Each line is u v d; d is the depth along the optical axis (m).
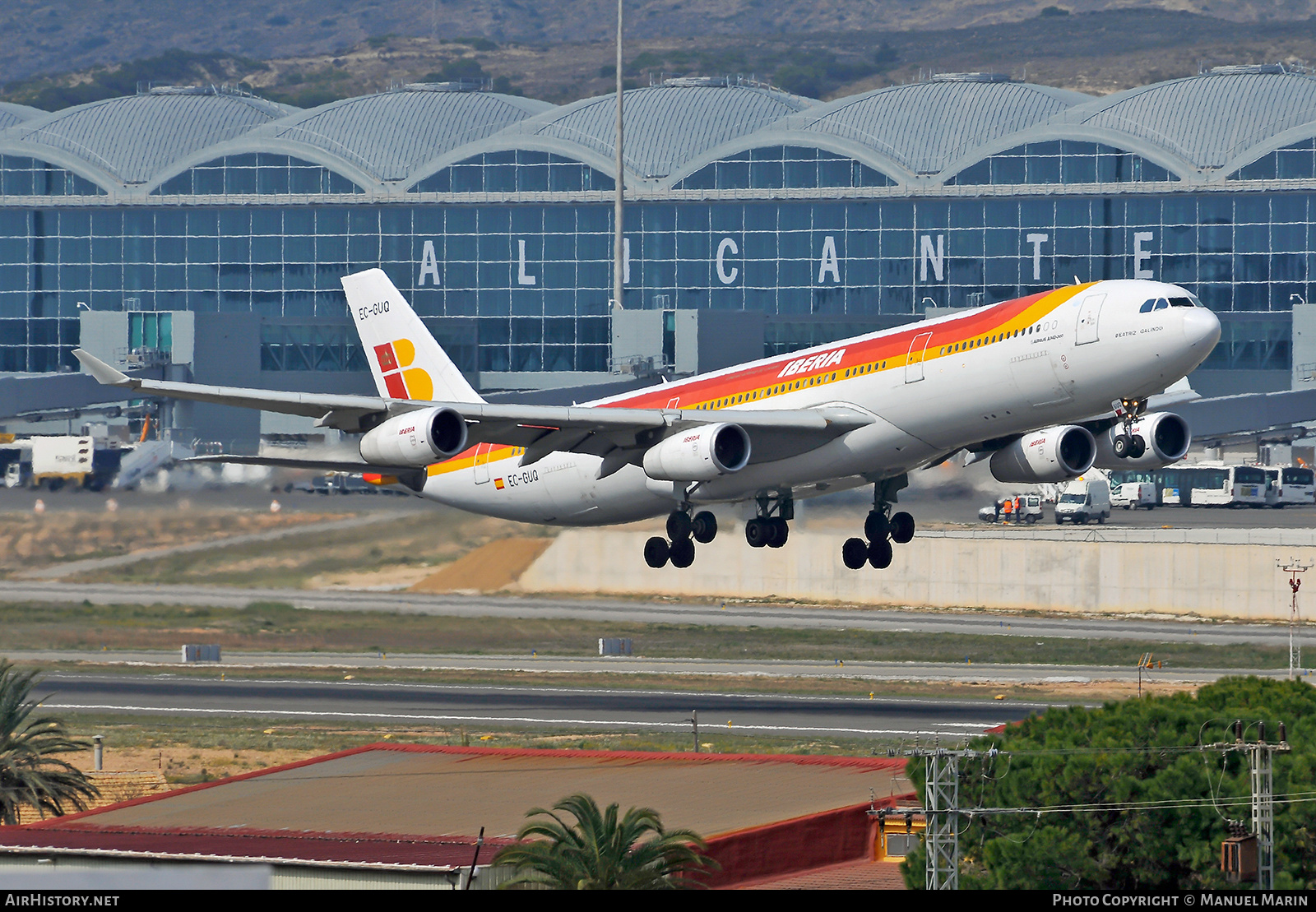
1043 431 175.75
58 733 180.00
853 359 180.12
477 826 134.00
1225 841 114.50
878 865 134.38
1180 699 143.88
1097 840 119.94
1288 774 119.75
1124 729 129.88
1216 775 119.88
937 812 113.88
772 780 151.25
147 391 167.50
